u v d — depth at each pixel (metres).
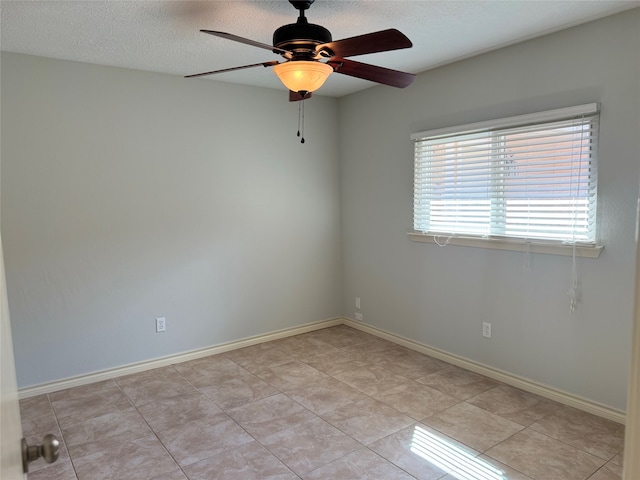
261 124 4.06
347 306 4.69
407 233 3.88
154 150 3.54
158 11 2.34
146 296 3.59
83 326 3.34
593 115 2.64
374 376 3.40
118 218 3.43
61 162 3.19
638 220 0.54
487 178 3.23
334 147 4.54
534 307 3.03
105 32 2.63
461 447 2.44
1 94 2.96
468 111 3.30
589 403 2.78
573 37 2.68
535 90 2.89
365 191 4.30
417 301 3.88
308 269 4.47
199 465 2.32
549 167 2.87
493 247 3.23
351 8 2.35
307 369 3.55
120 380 3.41
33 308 3.15
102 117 3.31
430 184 3.66
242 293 4.07
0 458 0.69
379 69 2.24
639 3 2.38
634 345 0.55
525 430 2.60
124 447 2.50
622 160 2.54
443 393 3.09
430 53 3.14
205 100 3.74
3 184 3.00
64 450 2.47
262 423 2.73
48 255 3.18
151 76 3.49
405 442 2.50
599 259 2.67
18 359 3.12
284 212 4.26
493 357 3.32
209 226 3.85
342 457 2.37
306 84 2.18
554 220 2.86
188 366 3.67
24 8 2.29
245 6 2.29
